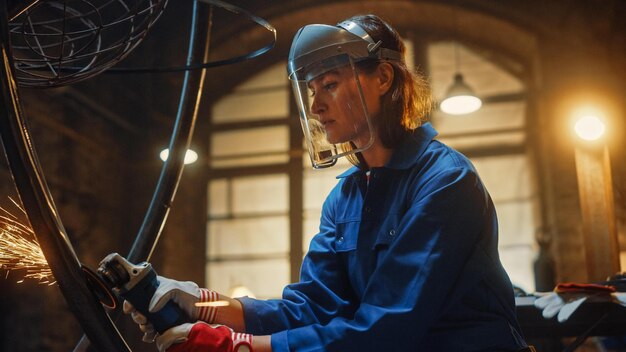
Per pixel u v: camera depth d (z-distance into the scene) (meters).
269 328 1.46
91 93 8.57
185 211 9.98
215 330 1.28
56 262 1.08
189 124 1.56
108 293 1.14
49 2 1.27
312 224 9.98
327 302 1.53
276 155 10.20
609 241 2.77
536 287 5.57
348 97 1.46
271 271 9.98
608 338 2.75
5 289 7.43
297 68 1.49
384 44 1.53
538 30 9.31
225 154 10.40
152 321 1.28
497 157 9.63
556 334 2.13
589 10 9.14
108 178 9.09
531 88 9.72
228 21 9.85
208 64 1.41
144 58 9.60
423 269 1.31
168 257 9.45
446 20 9.85
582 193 2.82
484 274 1.39
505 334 1.40
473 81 9.92
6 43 1.03
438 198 1.37
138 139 9.55
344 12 9.83
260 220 10.16
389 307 1.30
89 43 1.26
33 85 1.31
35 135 7.70
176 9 9.61
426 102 1.62
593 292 1.96
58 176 8.05
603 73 9.02
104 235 8.91
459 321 1.39
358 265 1.49
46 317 7.46
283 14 9.80
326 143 1.54
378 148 1.53
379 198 1.49
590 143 2.84
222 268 10.12
